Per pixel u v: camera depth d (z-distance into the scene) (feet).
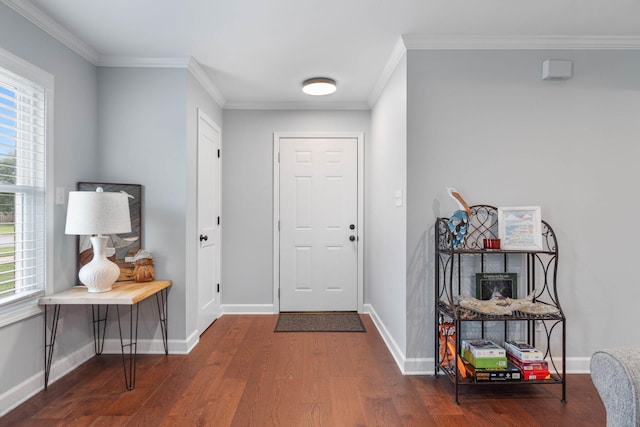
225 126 12.94
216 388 7.43
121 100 9.29
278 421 6.27
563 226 8.28
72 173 8.35
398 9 7.12
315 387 7.51
